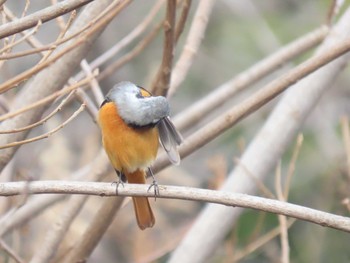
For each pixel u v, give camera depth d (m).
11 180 10.43
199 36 9.78
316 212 6.97
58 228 9.17
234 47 17.16
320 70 10.48
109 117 8.00
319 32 10.62
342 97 16.52
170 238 12.74
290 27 17.53
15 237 10.31
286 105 10.54
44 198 10.48
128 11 17.08
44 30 15.60
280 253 14.38
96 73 6.23
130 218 13.78
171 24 7.93
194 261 10.05
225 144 15.87
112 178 11.66
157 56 16.75
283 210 6.98
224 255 13.17
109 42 16.42
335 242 14.55
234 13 17.58
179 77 9.60
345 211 13.60
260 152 10.39
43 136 6.46
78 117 15.62
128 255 13.80
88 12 8.30
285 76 8.20
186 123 10.73
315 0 17.97
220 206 10.20
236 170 10.41
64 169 12.35
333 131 15.88
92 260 13.75
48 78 8.27
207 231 10.14
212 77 16.91
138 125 7.95
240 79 10.83
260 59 16.98
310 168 15.15
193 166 15.40
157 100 7.77
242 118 8.41
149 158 8.12
